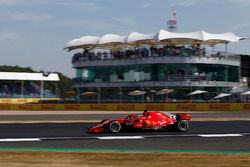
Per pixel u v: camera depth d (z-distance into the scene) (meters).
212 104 43.44
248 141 17.78
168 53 59.72
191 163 12.10
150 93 60.34
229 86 61.66
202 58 60.03
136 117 21.05
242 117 34.03
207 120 30.70
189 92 59.00
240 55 72.19
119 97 62.09
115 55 64.88
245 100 56.38
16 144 17.19
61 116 36.75
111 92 64.50
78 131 22.17
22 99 81.44
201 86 58.94
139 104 46.47
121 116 36.41
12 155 13.69
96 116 36.50
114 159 12.86
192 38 63.25
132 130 21.50
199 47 62.00
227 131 21.67
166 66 60.19
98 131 21.06
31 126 25.89
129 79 63.47
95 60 66.56
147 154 13.88
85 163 12.13
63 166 11.60
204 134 20.25
